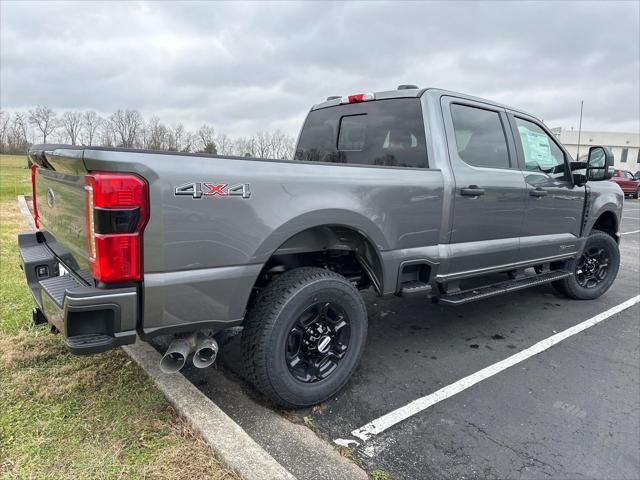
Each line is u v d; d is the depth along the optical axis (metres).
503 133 4.05
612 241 5.47
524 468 2.41
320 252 3.26
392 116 3.76
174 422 2.49
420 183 3.21
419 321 4.55
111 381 2.86
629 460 2.51
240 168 2.33
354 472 2.30
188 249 2.19
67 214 2.43
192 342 2.43
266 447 2.45
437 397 3.10
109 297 2.02
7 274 4.82
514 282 4.28
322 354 2.88
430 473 2.34
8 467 2.11
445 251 3.46
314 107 4.66
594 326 4.57
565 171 4.74
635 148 51.16
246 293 2.42
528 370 3.55
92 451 2.24
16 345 3.26
